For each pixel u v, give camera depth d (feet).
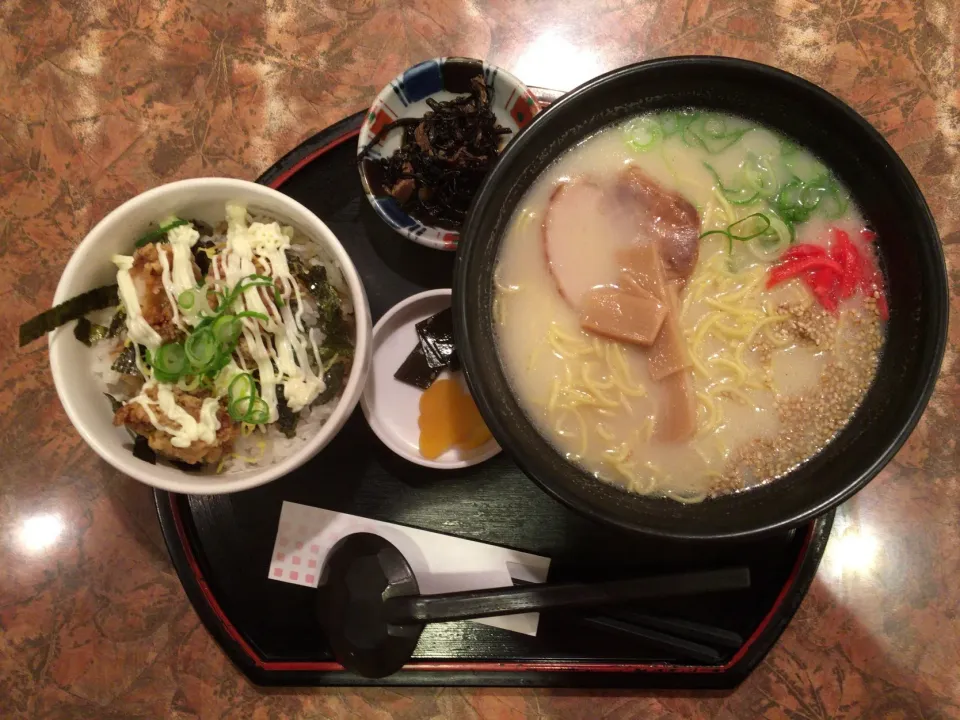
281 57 1.66
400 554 1.40
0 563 1.53
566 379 1.27
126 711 1.49
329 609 1.39
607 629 1.35
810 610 1.47
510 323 1.29
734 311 1.25
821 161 1.24
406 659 1.39
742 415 1.24
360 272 1.50
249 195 1.25
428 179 1.53
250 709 1.49
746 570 1.27
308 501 1.44
